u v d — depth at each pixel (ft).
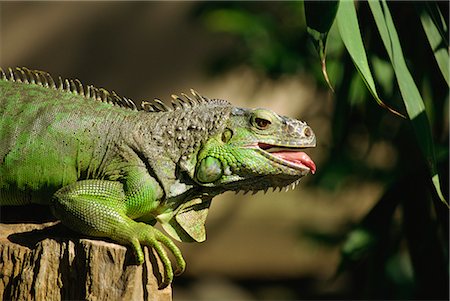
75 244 24.17
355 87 37.73
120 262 23.71
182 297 70.64
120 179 25.58
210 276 76.74
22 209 27.48
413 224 37.27
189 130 26.25
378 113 38.29
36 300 24.08
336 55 40.63
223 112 26.61
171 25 82.43
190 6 82.28
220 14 58.44
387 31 27.66
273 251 79.25
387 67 36.06
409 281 43.50
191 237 26.48
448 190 35.63
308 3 25.85
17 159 26.14
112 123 26.30
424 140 27.84
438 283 37.78
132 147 25.85
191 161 26.04
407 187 36.96
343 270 38.91
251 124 26.37
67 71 81.41
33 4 81.82
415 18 35.40
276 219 80.12
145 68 81.92
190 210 26.48
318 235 61.26
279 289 74.43
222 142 26.30
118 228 24.31
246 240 79.66
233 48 60.29
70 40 81.87
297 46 55.62
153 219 27.09
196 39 81.97
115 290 23.58
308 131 27.02
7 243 24.95
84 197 24.85
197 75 81.20
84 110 26.55
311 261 78.74
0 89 27.22
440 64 29.07
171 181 25.88
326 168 53.42
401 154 43.06
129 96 81.46
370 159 54.19
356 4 35.99
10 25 81.25
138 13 82.69
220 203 80.48
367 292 39.83
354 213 67.46
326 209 77.56
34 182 26.35
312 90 58.23
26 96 26.96
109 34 82.28
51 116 26.40
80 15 82.28
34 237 25.63
